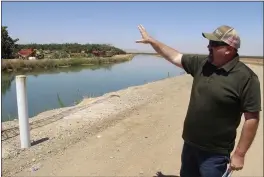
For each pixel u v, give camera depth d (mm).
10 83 21906
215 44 2984
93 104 9586
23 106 5406
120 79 26938
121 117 7996
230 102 3012
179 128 7398
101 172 4895
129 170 5035
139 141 6352
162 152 5863
